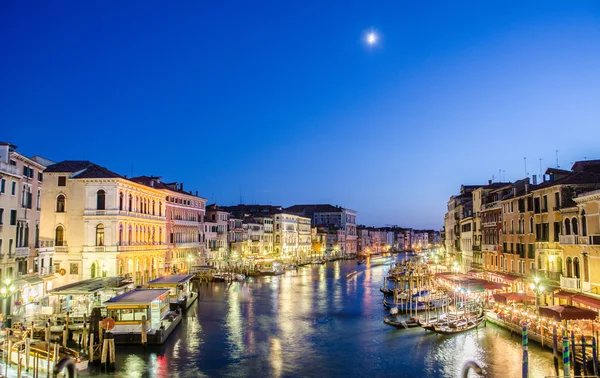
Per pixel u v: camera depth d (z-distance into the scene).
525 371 24.97
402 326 42.12
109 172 55.81
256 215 129.88
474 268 64.56
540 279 37.16
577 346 29.23
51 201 54.47
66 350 29.02
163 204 71.62
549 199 39.84
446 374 29.30
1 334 29.88
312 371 30.31
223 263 99.81
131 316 35.38
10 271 38.69
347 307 54.41
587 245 33.06
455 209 86.50
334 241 180.62
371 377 29.11
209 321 45.62
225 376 29.27
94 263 53.94
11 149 39.75
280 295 65.00
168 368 30.50
